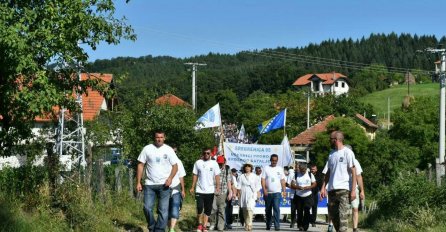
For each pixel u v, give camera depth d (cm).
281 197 1859
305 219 1691
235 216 2180
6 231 1048
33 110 1141
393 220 1638
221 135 2881
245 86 13688
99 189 1580
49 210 1220
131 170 2028
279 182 1675
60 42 1166
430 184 1697
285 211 2053
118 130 2523
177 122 2656
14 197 1185
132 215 1670
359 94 13512
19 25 1108
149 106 2631
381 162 4334
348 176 1184
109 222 1398
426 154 5256
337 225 1192
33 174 1288
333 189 1181
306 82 14050
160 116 2614
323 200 1991
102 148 2494
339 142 1191
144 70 13850
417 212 1571
